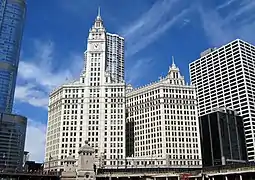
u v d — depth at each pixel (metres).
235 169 134.25
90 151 180.50
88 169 176.38
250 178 135.25
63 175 176.50
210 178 147.62
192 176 154.38
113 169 185.00
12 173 163.88
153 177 168.62
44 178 179.50
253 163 127.62
